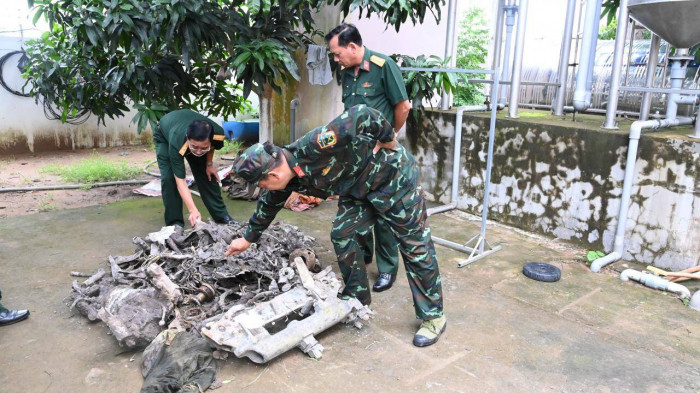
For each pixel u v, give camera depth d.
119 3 3.78
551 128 4.04
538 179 4.21
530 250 3.92
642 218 3.61
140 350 2.52
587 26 4.24
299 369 2.37
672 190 3.42
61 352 2.48
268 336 2.37
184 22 4.00
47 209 4.84
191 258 3.13
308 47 4.76
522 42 4.40
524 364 2.43
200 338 2.45
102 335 2.64
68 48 4.83
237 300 2.84
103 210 4.81
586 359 2.47
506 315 2.90
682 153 3.33
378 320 2.83
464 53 9.02
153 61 4.73
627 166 3.55
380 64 2.98
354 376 2.32
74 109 5.28
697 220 3.33
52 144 8.03
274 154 2.18
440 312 2.60
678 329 2.77
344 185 2.39
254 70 4.21
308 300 2.65
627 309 3.00
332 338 2.64
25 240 3.97
